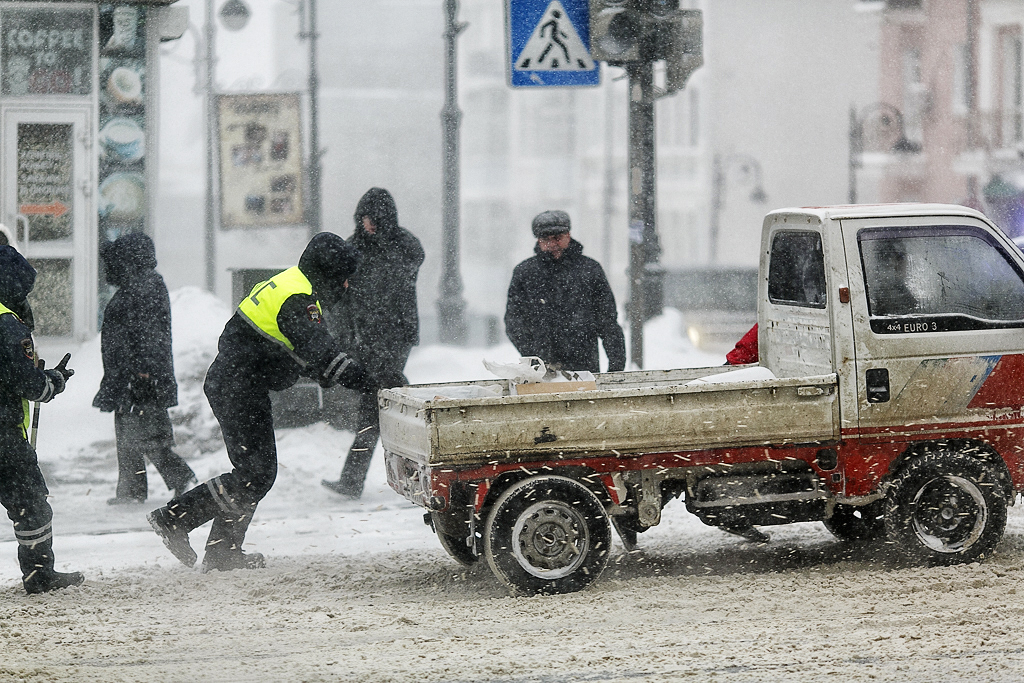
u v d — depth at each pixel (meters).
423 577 24.25
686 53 34.12
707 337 63.94
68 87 43.25
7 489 23.03
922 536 23.53
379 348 31.78
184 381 35.91
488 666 18.16
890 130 122.62
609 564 24.84
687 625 20.23
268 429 25.00
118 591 23.27
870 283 23.55
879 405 23.36
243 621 21.06
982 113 119.56
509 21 34.88
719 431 22.59
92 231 43.22
